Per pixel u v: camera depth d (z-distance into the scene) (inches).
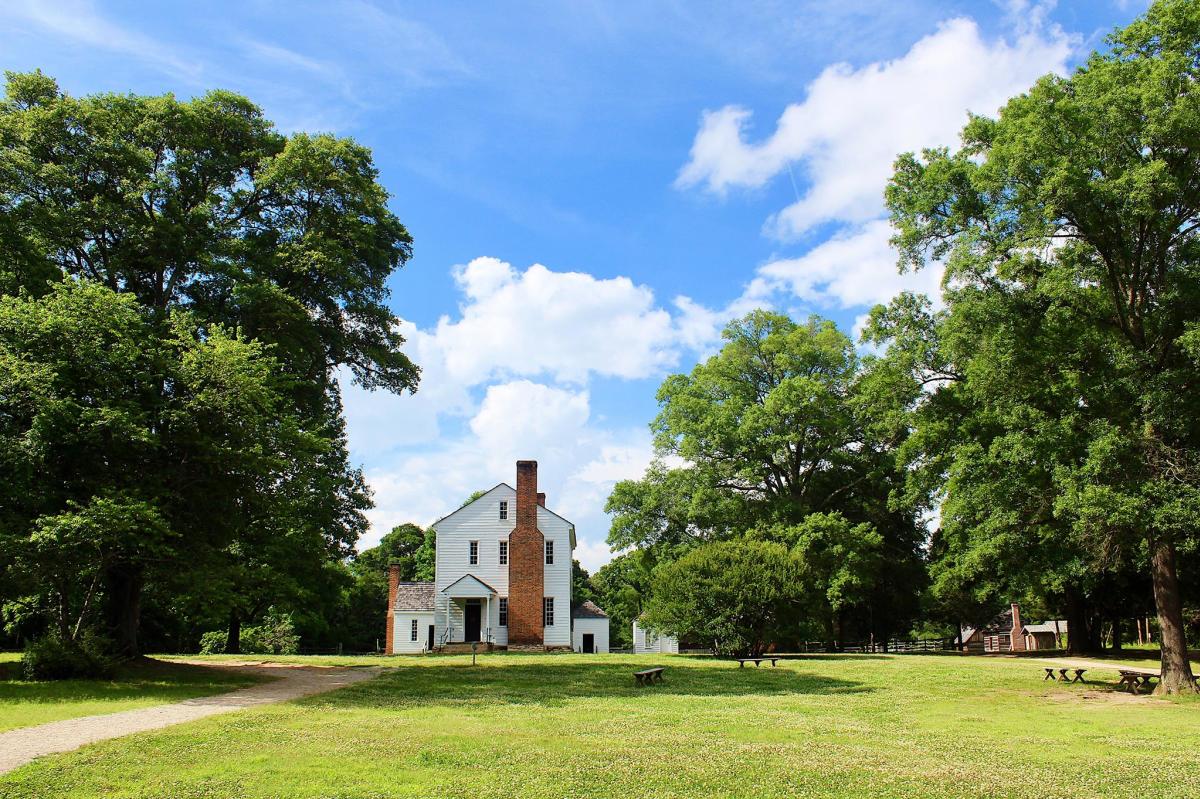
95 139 954.7
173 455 813.9
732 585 1421.0
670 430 1920.5
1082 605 1638.8
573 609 2222.0
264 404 824.9
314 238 1074.7
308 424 1076.5
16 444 723.4
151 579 887.1
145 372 792.3
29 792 329.7
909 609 1968.5
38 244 904.3
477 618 1939.0
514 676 960.3
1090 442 801.6
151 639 1926.7
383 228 1216.2
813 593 1547.7
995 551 1183.6
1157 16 812.6
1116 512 732.7
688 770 390.3
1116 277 875.4
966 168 917.8
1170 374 781.9
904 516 1925.4
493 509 1978.3
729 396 1905.8
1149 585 1504.7
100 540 699.4
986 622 2016.5
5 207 908.6
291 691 750.5
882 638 2073.1
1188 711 686.5
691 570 1461.6
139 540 725.9
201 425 810.8
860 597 1667.1
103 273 991.6
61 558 730.2
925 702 738.8
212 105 1085.1
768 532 1701.5
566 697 735.1
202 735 470.0
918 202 944.3
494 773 378.0
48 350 757.9
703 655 1529.3
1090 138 789.9
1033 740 510.0
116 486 751.7
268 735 474.9
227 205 1094.4
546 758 416.2
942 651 1871.3
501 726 530.9
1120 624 2018.9
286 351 1032.8
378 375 1259.2
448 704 663.8
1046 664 1269.7
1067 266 870.4
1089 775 394.6
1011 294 874.8
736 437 1772.9
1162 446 771.4
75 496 755.4
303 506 1055.0
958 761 428.1
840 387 1876.2
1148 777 390.6
